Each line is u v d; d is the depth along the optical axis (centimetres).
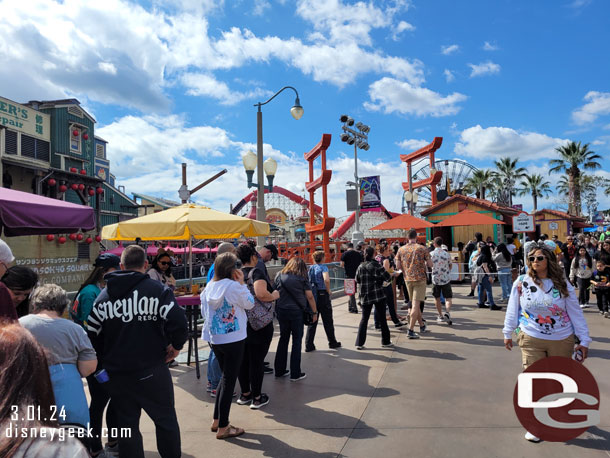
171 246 2825
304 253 2186
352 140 1909
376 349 685
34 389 101
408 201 2333
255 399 448
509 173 5759
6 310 177
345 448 356
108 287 297
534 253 376
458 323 877
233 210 4631
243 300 388
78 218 489
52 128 2091
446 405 442
